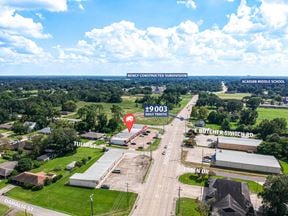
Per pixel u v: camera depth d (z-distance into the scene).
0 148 136.25
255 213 81.06
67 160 126.94
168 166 119.56
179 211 82.38
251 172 115.25
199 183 102.56
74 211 83.31
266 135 167.00
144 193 94.62
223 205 80.25
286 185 76.50
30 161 115.62
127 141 154.25
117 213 82.19
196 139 164.75
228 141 150.25
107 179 105.75
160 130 187.00
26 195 93.56
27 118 198.38
